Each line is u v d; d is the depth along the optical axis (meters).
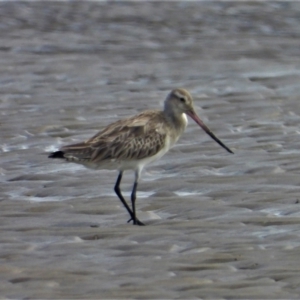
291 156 17.30
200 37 34.38
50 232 13.10
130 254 11.97
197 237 12.66
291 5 39.84
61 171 16.84
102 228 13.27
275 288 10.46
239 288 10.50
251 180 15.70
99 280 10.90
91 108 22.55
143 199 15.01
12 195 15.47
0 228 13.36
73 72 27.84
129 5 40.50
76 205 14.64
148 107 22.67
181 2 40.66
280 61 29.39
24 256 11.95
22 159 17.81
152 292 10.43
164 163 17.16
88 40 33.97
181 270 11.22
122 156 14.17
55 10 39.34
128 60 30.16
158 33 35.22
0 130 20.25
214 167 16.83
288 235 12.58
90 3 40.88
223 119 20.88
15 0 40.84
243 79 26.34
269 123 20.39
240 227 13.09
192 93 24.38
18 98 24.05
